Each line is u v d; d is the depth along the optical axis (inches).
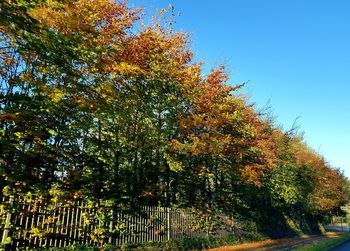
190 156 825.5
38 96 511.8
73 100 524.7
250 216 1128.8
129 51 636.7
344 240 1305.4
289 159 1434.5
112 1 581.9
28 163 543.8
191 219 809.5
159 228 700.7
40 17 486.3
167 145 723.4
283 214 1494.8
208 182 981.2
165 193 836.6
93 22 541.6
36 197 483.2
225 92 805.9
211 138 757.9
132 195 718.5
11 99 487.2
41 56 442.9
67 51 457.1
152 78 676.1
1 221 430.0
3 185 486.0
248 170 909.8
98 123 627.8
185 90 735.1
